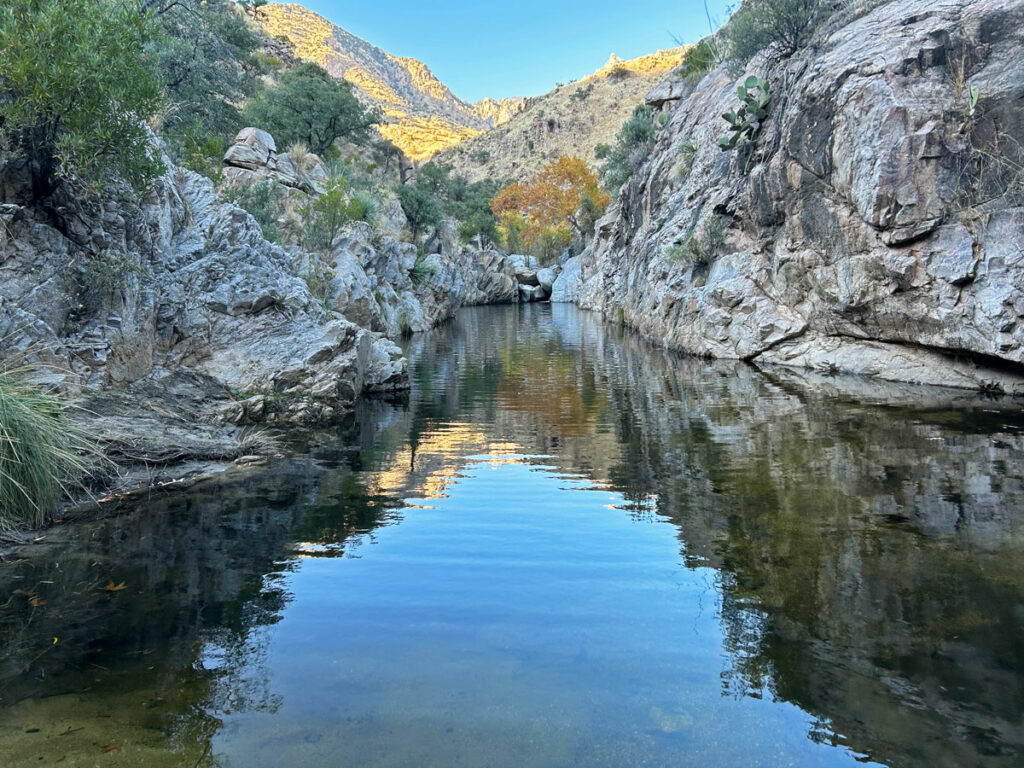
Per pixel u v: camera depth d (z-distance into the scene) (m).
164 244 9.68
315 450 7.81
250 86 38.81
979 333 10.23
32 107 6.77
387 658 3.14
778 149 14.63
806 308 14.16
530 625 3.46
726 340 15.64
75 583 4.03
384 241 26.08
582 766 2.38
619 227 32.22
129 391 7.92
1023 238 9.81
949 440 7.47
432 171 71.81
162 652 3.21
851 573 4.05
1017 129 10.09
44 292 7.21
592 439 8.19
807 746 2.49
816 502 5.48
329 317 11.86
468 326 28.73
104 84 7.18
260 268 10.63
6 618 3.57
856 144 11.84
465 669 3.04
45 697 2.81
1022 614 3.48
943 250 10.69
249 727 2.61
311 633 3.39
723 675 2.97
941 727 2.59
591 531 4.92
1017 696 2.78
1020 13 10.62
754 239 15.85
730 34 19.31
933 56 11.22
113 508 5.55
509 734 2.56
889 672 2.97
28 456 5.14
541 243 74.12
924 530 4.76
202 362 9.52
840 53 12.99
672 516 5.22
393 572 4.19
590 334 23.75
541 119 139.75
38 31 6.74
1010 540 4.52
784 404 10.04
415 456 7.48
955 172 10.63
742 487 5.97
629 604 3.69
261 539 4.81
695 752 2.46
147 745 2.49
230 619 3.55
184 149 16.09
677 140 24.36
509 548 4.59
